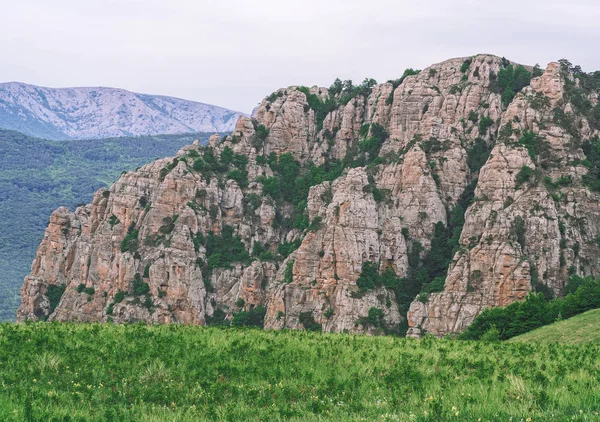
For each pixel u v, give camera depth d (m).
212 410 60.16
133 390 65.12
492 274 165.25
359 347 83.00
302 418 59.09
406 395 64.38
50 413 58.09
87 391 64.44
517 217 170.75
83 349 76.12
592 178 180.00
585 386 63.53
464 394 62.34
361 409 61.38
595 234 174.00
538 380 66.81
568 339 104.94
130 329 87.25
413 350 82.44
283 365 73.69
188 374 69.81
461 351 84.06
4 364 70.31
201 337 84.12
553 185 178.75
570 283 163.38
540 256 167.75
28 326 87.69
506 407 58.47
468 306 164.38
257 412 60.62
